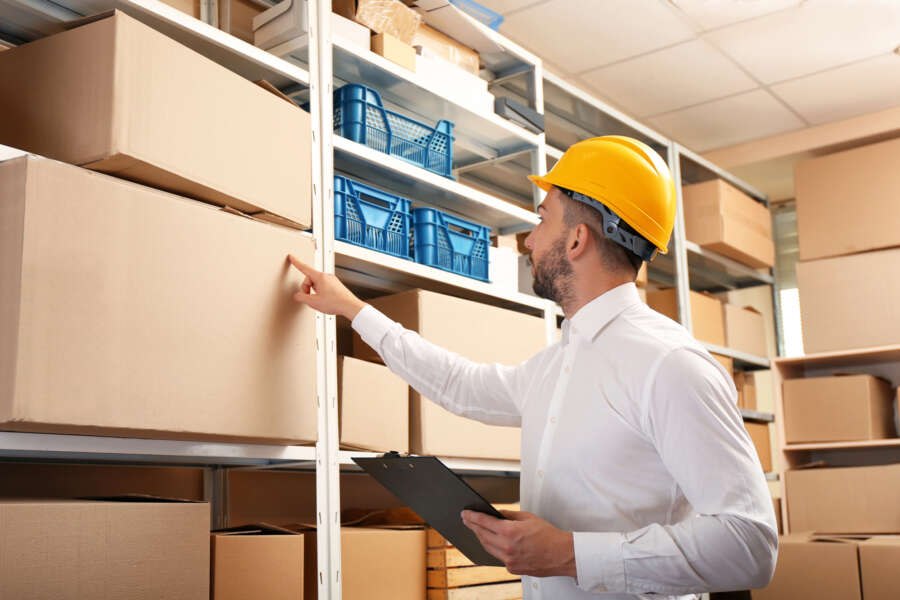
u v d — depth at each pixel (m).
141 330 1.32
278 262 1.60
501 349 2.39
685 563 1.05
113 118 1.31
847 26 3.29
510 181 3.11
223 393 1.44
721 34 3.34
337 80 2.25
